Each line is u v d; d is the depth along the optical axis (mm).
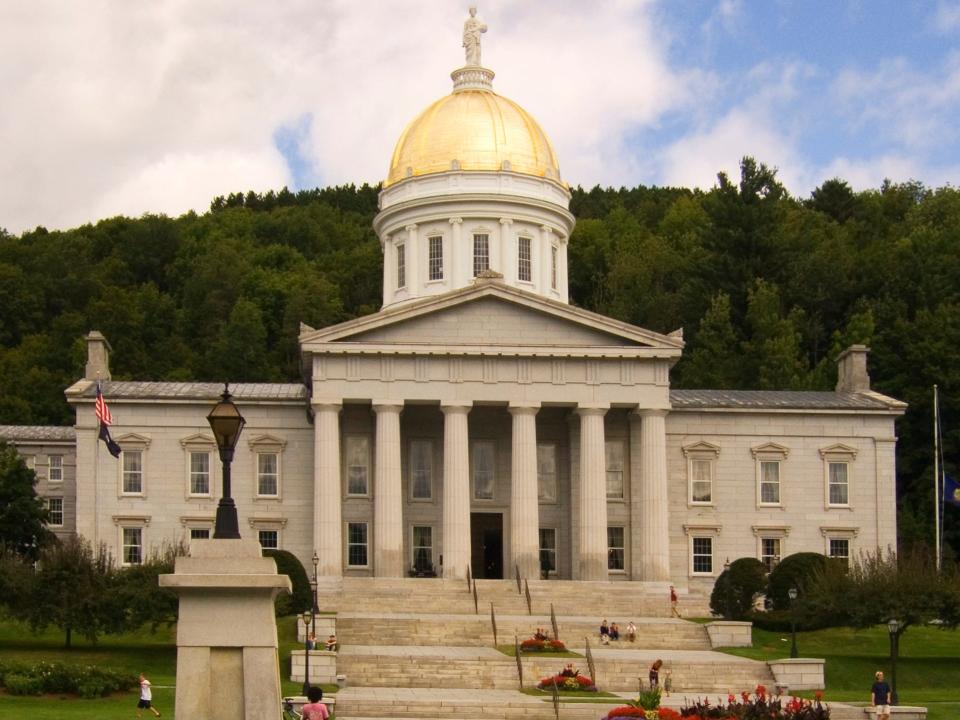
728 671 65312
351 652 68000
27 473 101062
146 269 190875
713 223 154875
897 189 184500
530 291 100812
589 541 91312
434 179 106812
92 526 96250
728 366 136625
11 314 166250
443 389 91562
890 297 139625
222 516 28016
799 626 78438
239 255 187250
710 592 98000
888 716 55969
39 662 60969
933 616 71562
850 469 100062
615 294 162125
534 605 84438
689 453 99312
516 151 107938
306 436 97938
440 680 63781
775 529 98875
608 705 56906
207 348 162125
